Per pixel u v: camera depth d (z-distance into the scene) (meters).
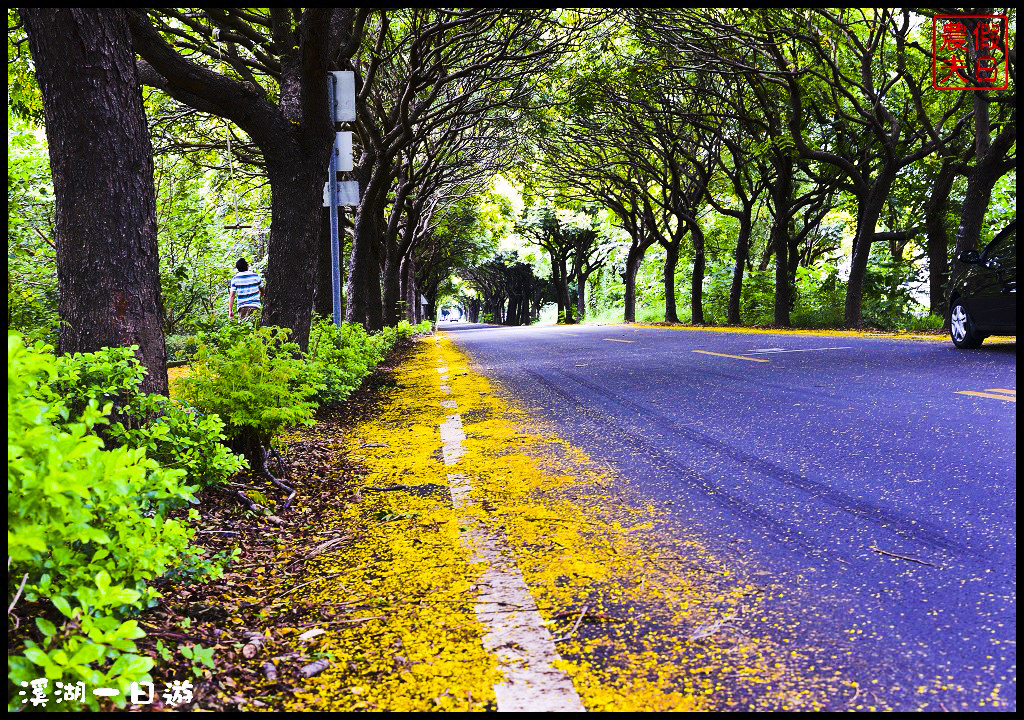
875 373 9.80
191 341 5.90
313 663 2.91
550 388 10.75
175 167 17.81
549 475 5.80
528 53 17.81
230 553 4.15
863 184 21.72
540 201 54.78
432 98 16.28
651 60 22.59
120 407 4.27
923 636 2.96
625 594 3.51
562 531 4.46
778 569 3.72
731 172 28.44
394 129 16.70
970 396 7.64
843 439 6.29
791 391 8.80
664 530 4.40
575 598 3.48
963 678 2.64
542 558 4.03
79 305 4.57
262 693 2.70
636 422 7.70
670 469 5.77
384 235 28.05
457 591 3.62
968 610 3.15
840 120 22.36
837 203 31.72
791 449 6.12
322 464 6.46
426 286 67.38
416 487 5.66
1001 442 5.73
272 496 5.36
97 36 4.52
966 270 12.27
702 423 7.39
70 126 4.54
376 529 4.68
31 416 2.13
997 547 3.79
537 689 2.68
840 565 3.72
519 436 7.39
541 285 82.88
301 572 3.98
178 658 2.84
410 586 3.72
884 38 19.83
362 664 2.92
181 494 3.17
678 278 46.91
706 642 3.00
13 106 9.30
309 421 5.69
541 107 22.84
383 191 19.30
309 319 9.09
